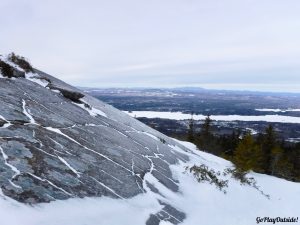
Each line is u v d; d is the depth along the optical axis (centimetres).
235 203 1775
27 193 921
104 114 2239
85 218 957
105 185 1208
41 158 1125
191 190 1695
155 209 1250
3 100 1448
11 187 907
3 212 800
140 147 1895
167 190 1509
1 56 2009
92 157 1359
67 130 1495
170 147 2430
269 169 5909
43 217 866
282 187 2605
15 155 1059
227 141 7762
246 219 1606
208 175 1981
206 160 2758
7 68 1847
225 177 2189
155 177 1566
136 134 2175
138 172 1495
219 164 2903
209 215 1480
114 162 1445
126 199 1202
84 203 1028
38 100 1698
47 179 1032
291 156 7800
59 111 1706
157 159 1858
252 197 1991
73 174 1149
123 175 1370
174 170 1848
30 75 2056
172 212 1315
